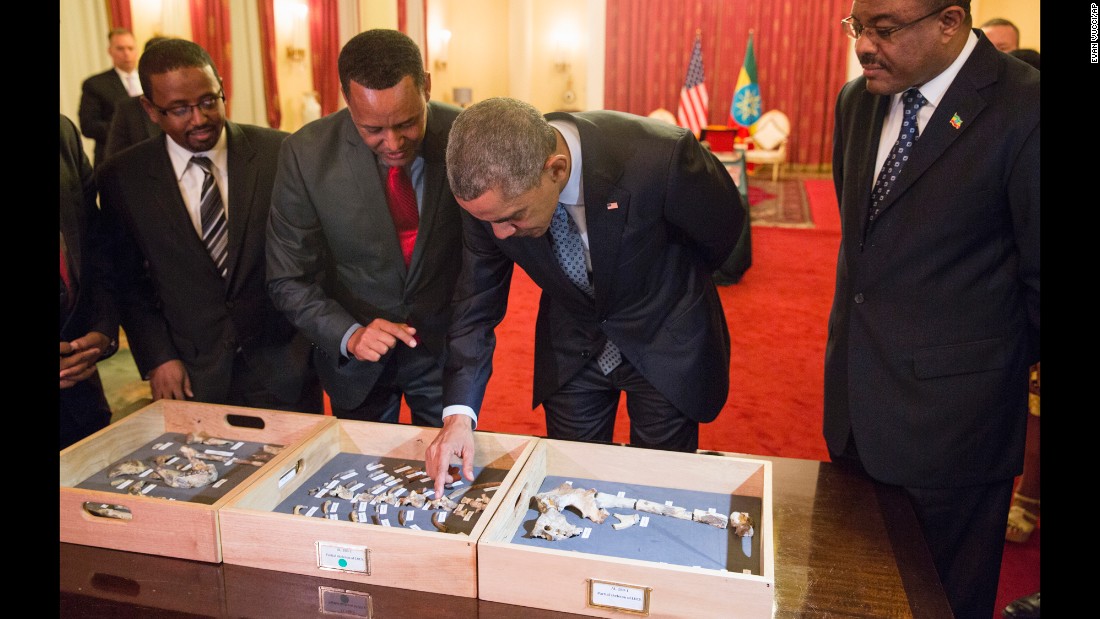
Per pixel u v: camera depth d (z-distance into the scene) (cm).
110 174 195
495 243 162
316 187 178
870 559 126
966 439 154
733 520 134
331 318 176
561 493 142
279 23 804
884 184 156
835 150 181
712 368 178
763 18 1119
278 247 184
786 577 121
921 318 154
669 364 173
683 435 184
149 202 194
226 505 128
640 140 153
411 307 191
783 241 704
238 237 196
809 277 588
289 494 145
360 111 153
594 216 150
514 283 616
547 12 1213
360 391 193
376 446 161
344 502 142
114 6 586
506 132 119
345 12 904
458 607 117
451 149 122
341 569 123
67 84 552
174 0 662
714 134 587
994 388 153
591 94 1197
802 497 146
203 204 198
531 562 114
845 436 168
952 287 151
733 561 124
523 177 119
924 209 149
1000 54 146
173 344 207
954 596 165
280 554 125
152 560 129
